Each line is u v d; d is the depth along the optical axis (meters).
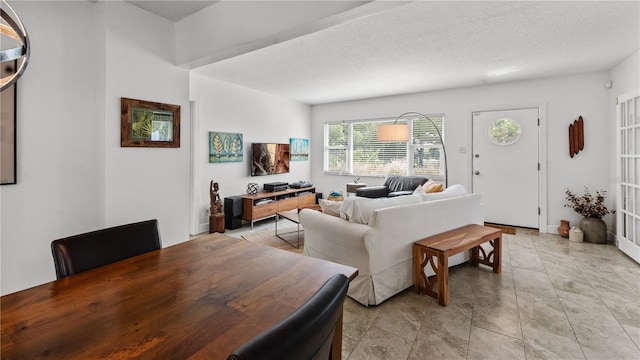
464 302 2.40
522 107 4.61
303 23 1.94
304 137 6.61
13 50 1.04
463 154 5.10
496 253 2.97
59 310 0.94
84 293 1.06
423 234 2.68
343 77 4.47
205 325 0.87
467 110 5.04
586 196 4.20
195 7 2.44
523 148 4.65
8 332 0.82
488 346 1.85
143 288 1.11
